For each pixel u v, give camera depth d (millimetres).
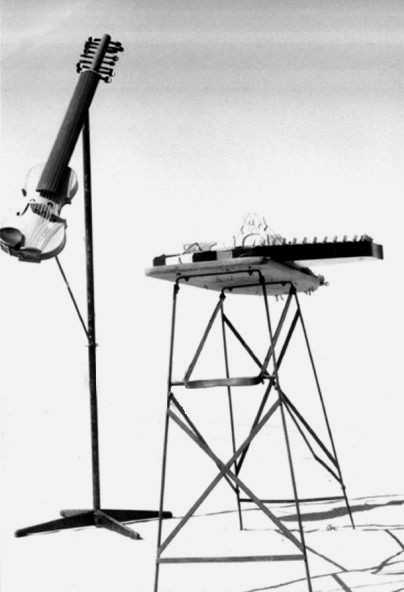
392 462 4145
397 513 2977
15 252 2799
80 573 2270
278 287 2428
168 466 4211
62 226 2869
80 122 2904
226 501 3367
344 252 2002
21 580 2219
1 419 5277
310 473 3949
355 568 2209
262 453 4520
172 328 2076
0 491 3633
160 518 1972
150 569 2289
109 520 2830
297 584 2061
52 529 2805
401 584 2020
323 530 2727
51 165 2855
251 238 2084
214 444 4773
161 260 2127
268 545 2527
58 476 3965
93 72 2961
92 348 2887
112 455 4492
